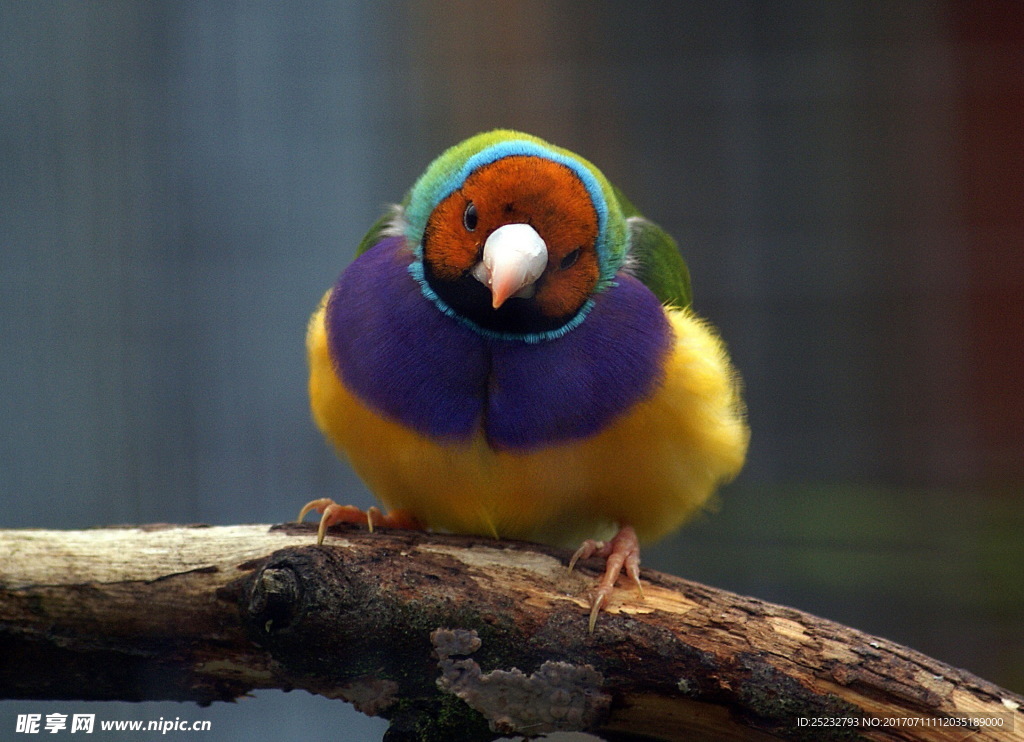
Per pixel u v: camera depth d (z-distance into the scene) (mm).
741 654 1215
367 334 1226
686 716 1217
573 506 1233
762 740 1216
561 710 1216
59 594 1214
